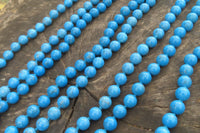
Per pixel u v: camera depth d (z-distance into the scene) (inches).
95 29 7.8
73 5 8.3
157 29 7.3
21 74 7.1
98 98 6.9
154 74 6.8
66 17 8.1
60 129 6.6
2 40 7.8
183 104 6.3
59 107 6.8
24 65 7.5
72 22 7.9
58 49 7.7
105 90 6.9
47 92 6.9
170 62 7.0
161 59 6.8
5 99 7.1
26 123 6.6
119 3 8.2
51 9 8.3
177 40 7.0
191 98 6.4
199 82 6.6
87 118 6.5
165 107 6.5
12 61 7.5
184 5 7.6
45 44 7.5
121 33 7.4
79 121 6.4
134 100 6.5
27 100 7.0
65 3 8.2
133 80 6.9
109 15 8.0
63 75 7.2
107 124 6.3
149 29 7.6
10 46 7.7
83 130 6.6
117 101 6.8
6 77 7.3
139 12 7.7
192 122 6.2
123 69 6.9
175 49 7.0
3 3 9.2
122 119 6.6
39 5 8.4
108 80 7.0
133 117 6.5
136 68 7.1
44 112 6.8
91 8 8.1
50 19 8.0
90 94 6.9
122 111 6.4
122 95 6.8
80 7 8.3
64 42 7.5
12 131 6.5
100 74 7.1
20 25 8.1
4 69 7.4
